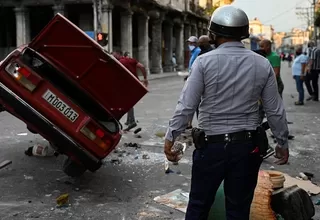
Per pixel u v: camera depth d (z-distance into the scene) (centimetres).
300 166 736
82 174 655
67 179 655
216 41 345
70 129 598
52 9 3164
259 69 330
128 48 3403
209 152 328
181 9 4966
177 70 4944
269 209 418
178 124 331
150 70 4350
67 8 3091
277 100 338
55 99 601
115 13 3631
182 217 506
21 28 3120
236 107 328
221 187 416
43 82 601
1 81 603
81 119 600
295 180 614
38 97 602
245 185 331
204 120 334
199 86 328
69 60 605
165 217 505
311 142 938
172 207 539
